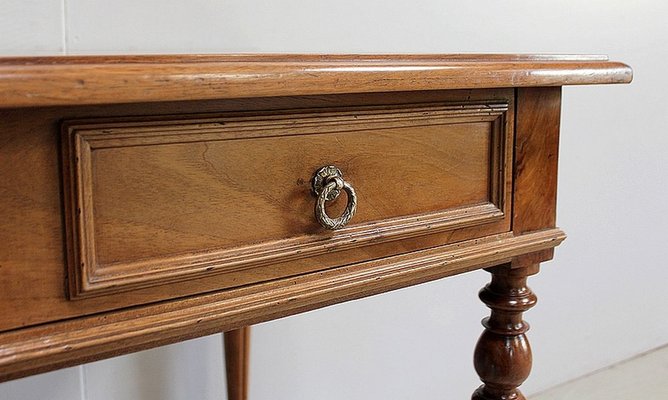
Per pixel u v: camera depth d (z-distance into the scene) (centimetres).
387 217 100
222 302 91
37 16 131
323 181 94
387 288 102
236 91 84
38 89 76
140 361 146
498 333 119
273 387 164
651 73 213
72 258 84
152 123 85
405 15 167
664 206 226
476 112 104
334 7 159
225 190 90
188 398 153
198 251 89
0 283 81
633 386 210
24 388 136
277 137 92
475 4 176
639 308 227
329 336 169
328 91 88
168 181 87
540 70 103
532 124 110
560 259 204
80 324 85
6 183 81
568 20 193
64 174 83
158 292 88
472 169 106
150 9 140
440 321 185
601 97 203
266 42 152
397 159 100
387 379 179
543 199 113
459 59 102
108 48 137
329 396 171
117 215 85
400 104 99
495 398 121
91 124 83
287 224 94
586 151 203
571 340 212
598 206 210
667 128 221
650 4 210
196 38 145
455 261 105
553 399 204
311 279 96
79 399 141
